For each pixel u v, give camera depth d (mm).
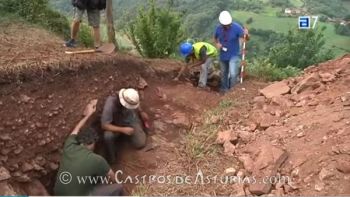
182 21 10234
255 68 9547
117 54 7207
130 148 6203
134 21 10000
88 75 6359
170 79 7918
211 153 5762
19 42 7273
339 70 6984
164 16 9633
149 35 9430
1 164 5051
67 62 6172
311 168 4996
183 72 8180
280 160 5250
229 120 6508
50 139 5613
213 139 6039
